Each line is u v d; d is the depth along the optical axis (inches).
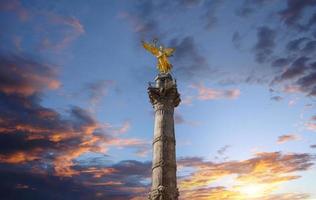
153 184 1434.5
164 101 1593.3
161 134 1515.7
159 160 1461.6
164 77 1675.7
